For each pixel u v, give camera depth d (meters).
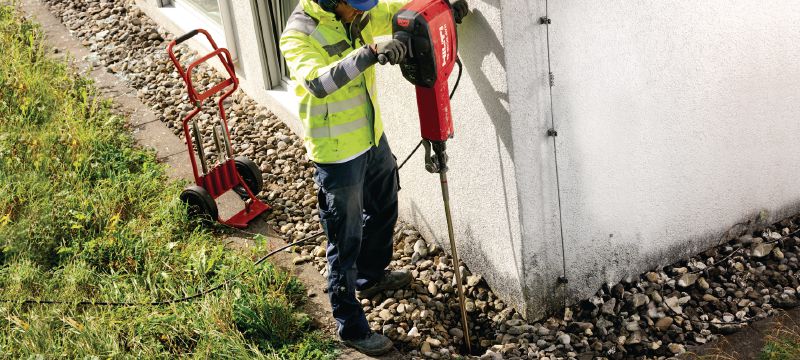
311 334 4.05
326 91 3.17
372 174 3.76
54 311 4.12
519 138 3.55
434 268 4.49
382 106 4.54
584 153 3.77
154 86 6.63
